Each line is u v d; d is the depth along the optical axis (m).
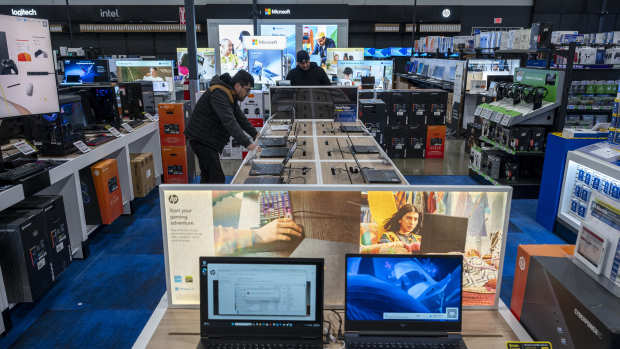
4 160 3.27
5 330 2.67
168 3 13.27
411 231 1.66
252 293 1.47
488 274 1.71
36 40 3.22
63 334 2.67
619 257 1.53
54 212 3.15
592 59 6.54
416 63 11.91
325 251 1.68
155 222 4.51
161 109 5.40
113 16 13.11
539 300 1.71
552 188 4.27
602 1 13.14
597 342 1.38
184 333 1.61
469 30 13.67
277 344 1.47
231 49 12.98
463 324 1.67
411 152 7.34
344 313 1.62
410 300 1.50
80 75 7.82
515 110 5.12
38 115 3.45
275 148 3.55
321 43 13.05
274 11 12.79
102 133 4.54
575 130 4.16
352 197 1.61
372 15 13.42
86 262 3.61
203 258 1.46
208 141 3.80
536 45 5.34
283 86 5.02
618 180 3.42
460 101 8.69
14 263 2.78
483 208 1.62
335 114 5.09
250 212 1.63
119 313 2.89
